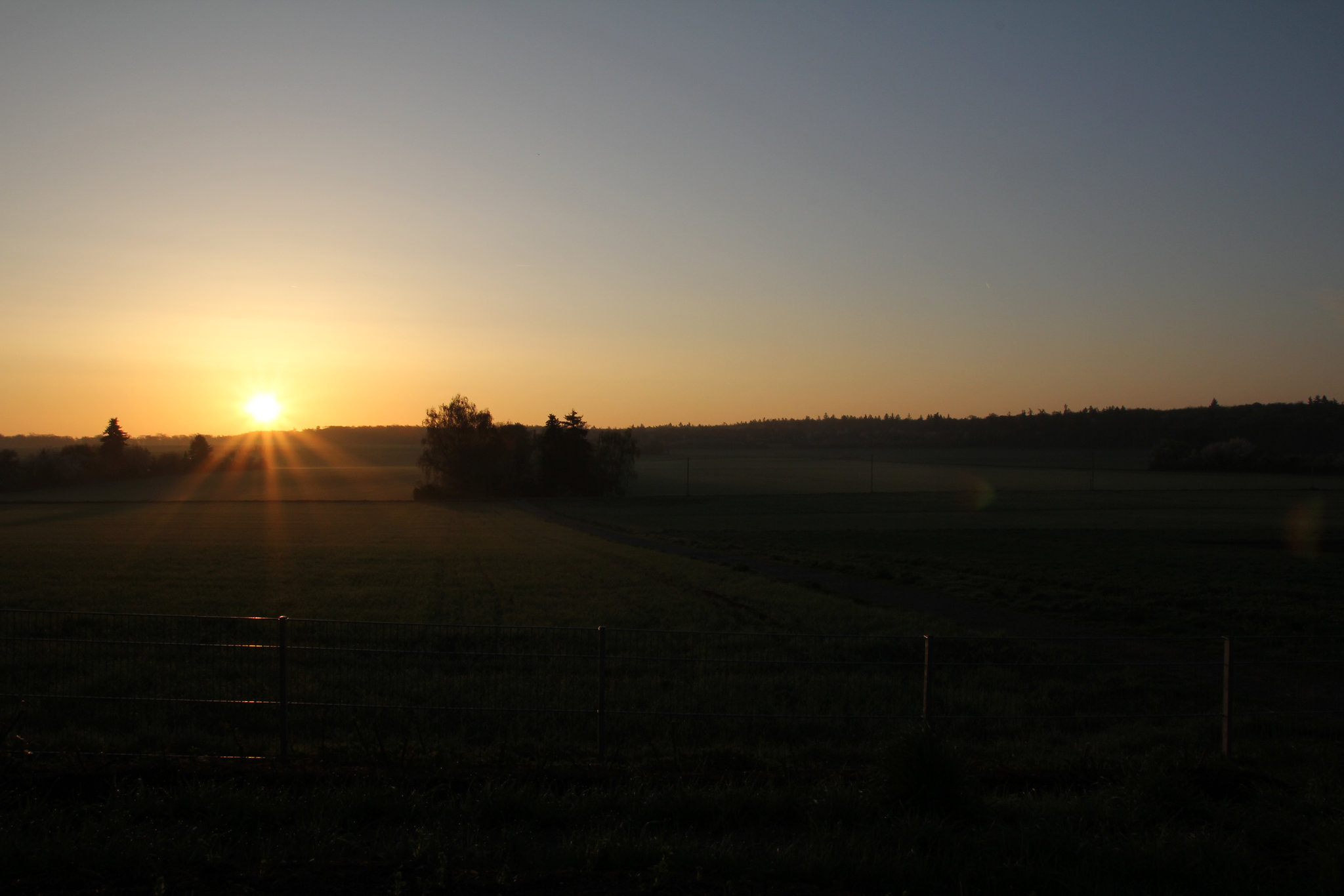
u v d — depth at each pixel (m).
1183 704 12.81
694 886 5.28
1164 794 7.15
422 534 53.62
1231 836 6.25
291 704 8.73
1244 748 9.92
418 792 6.89
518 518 71.62
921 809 6.62
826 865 5.50
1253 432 157.62
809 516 69.62
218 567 32.62
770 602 23.19
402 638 16.42
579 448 109.06
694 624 19.66
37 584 26.73
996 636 17.69
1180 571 31.50
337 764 7.75
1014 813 6.78
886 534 51.59
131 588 25.84
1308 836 6.21
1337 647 17.27
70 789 6.82
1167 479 115.12
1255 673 14.65
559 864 5.56
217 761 7.63
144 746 8.98
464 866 5.43
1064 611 22.17
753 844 6.15
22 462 119.00
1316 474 118.81
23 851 5.33
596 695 12.01
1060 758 9.20
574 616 20.89
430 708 9.08
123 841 5.57
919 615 21.31
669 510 79.00
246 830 6.12
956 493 97.56
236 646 9.07
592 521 67.56
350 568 32.62
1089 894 5.30
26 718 9.93
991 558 36.94
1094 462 148.75
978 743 10.23
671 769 7.92
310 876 5.23
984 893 5.38
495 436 108.38
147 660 13.21
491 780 7.11
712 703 11.84
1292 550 40.56
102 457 136.75
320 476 148.88
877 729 10.91
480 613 21.30
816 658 15.38
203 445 163.62
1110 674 14.59
